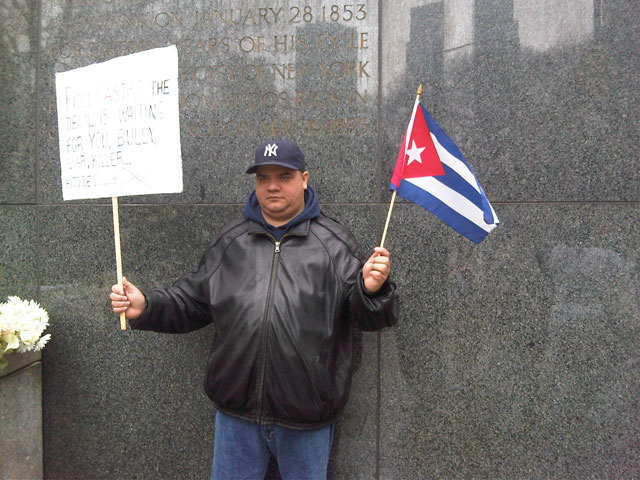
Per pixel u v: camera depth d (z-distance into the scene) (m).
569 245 2.79
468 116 2.83
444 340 2.87
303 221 2.36
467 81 2.83
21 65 3.06
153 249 3.02
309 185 2.67
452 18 2.83
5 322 2.54
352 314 2.25
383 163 2.88
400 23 2.87
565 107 2.78
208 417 3.01
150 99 2.39
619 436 2.78
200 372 3.01
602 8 2.74
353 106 2.89
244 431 2.32
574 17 2.76
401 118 2.87
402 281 2.89
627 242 2.76
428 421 2.89
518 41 2.80
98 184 2.48
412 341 2.89
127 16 3.02
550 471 2.82
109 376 3.06
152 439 3.04
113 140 2.45
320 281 2.28
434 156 2.32
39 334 2.66
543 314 2.81
